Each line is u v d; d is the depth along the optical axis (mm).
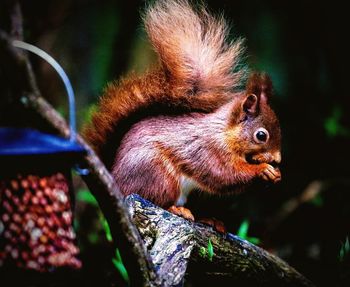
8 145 5062
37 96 5488
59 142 5262
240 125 9617
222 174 9398
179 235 7922
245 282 8516
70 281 5484
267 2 17312
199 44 10078
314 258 13312
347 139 16828
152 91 9781
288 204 14828
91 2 16656
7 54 5285
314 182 15203
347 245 10570
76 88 15680
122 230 6082
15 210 5340
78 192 12594
